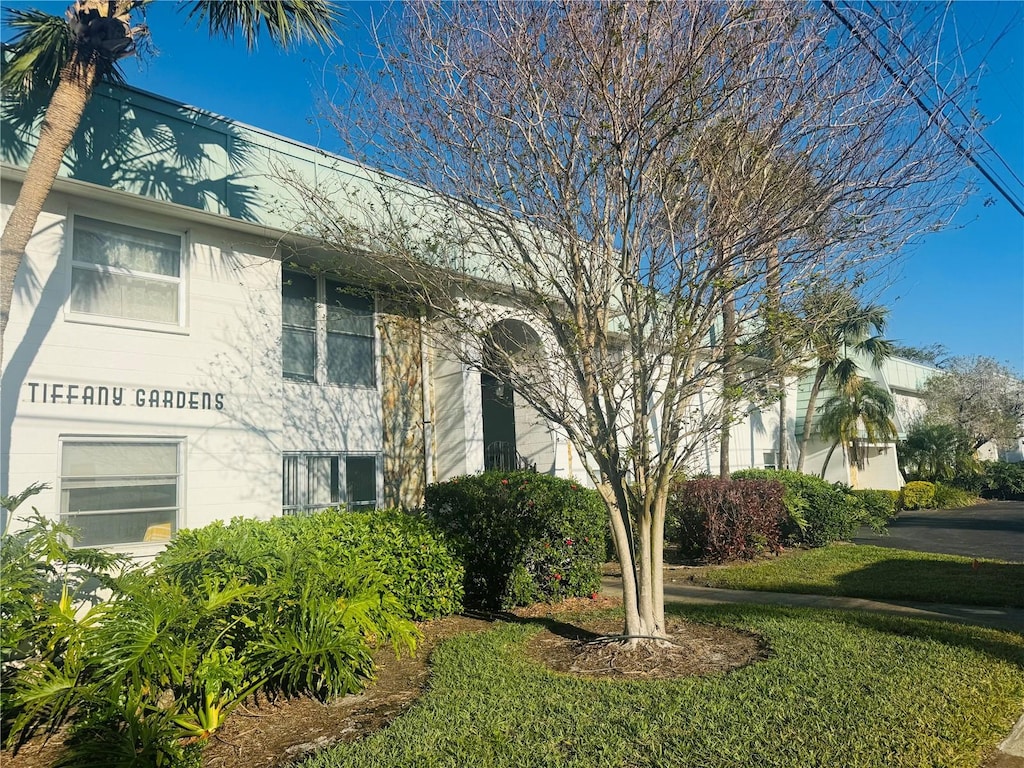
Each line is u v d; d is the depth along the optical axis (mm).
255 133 10133
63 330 8484
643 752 4457
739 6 6648
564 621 8453
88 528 8531
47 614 5492
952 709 5090
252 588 5512
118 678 4594
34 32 7730
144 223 9375
